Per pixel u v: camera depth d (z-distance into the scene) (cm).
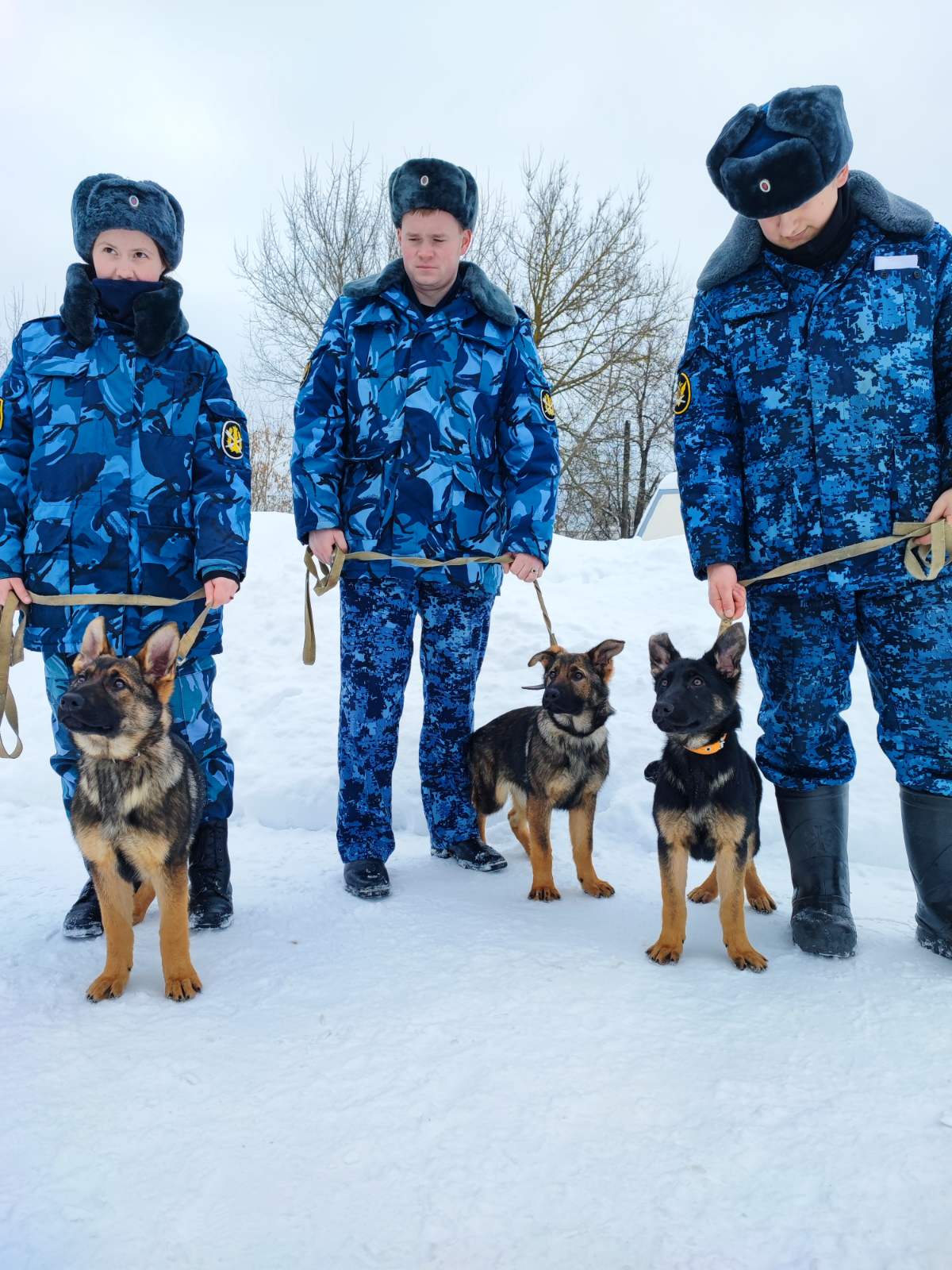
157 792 314
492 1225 198
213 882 384
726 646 350
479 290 429
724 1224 197
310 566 434
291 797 562
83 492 367
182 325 390
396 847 502
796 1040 274
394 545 423
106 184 373
